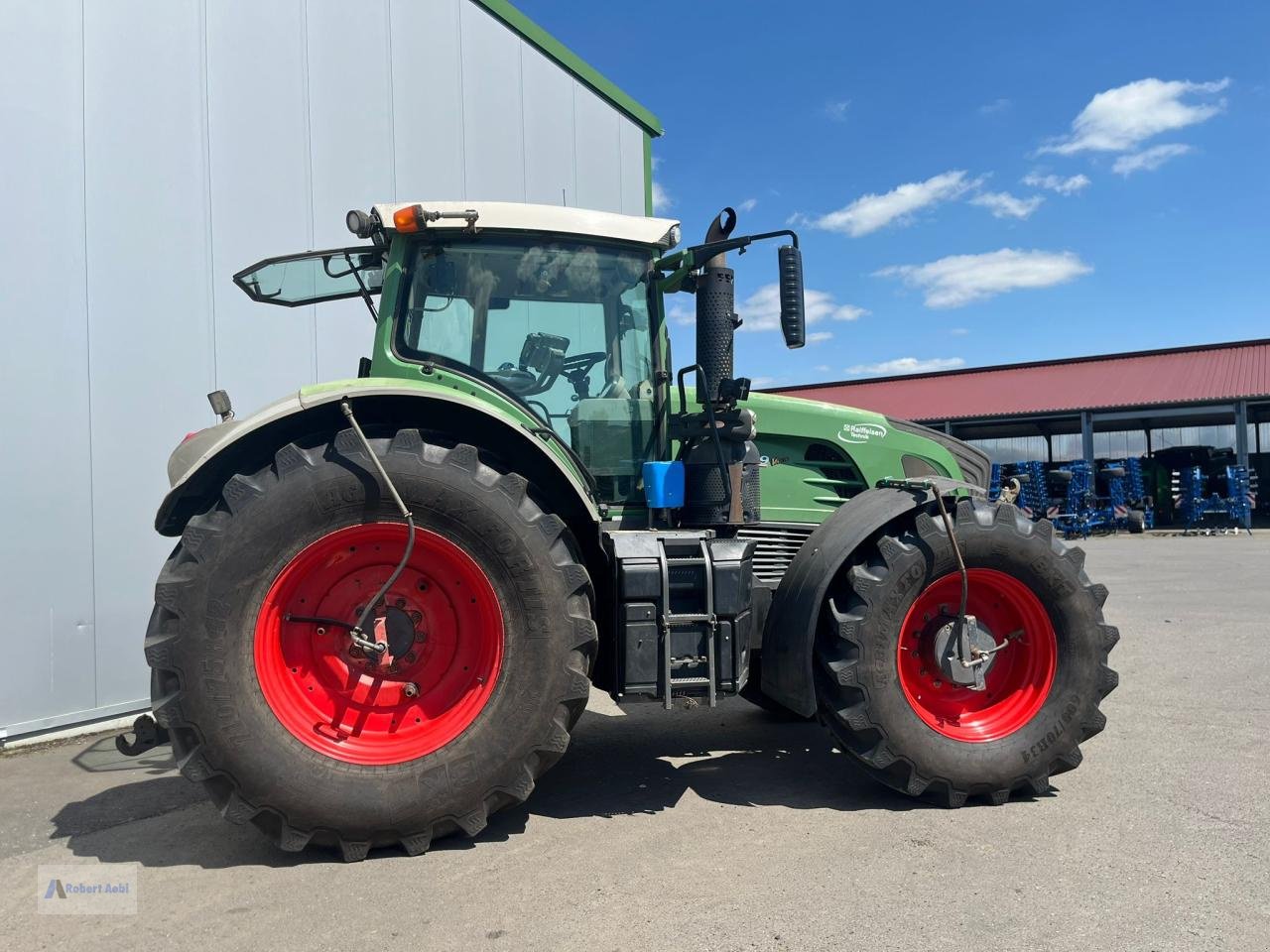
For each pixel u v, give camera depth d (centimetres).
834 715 316
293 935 224
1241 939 216
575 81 748
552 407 336
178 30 477
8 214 413
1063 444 2586
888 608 310
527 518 282
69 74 434
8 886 260
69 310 434
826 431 397
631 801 325
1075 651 323
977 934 219
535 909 236
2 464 411
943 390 2481
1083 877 252
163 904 244
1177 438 2480
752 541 325
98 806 331
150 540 464
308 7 541
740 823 300
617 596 298
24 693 418
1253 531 1886
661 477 326
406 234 317
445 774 271
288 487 267
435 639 290
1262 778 338
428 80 614
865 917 229
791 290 316
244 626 262
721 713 468
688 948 214
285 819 261
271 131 521
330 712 278
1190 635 646
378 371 317
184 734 258
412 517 274
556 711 280
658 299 348
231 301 502
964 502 329
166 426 472
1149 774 345
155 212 468
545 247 333
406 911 236
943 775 309
